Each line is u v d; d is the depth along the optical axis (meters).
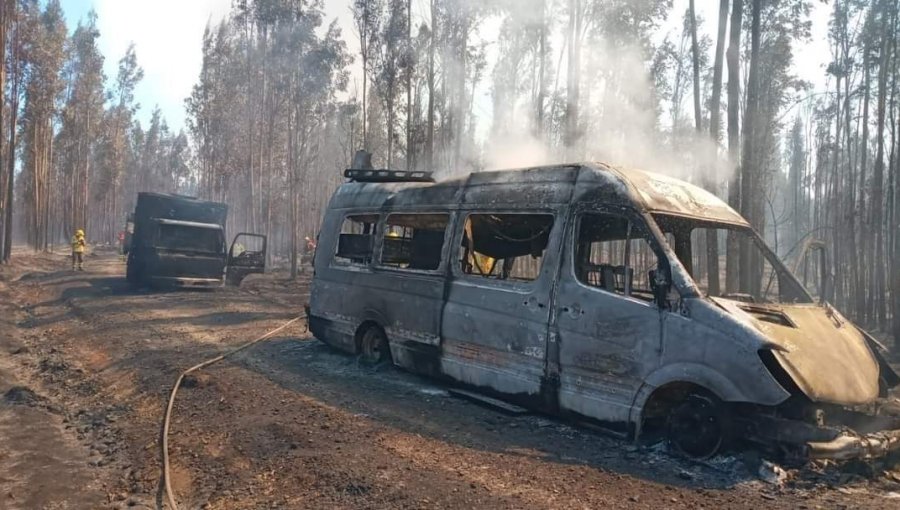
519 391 6.40
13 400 7.74
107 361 9.58
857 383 5.17
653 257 6.19
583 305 5.85
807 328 5.36
